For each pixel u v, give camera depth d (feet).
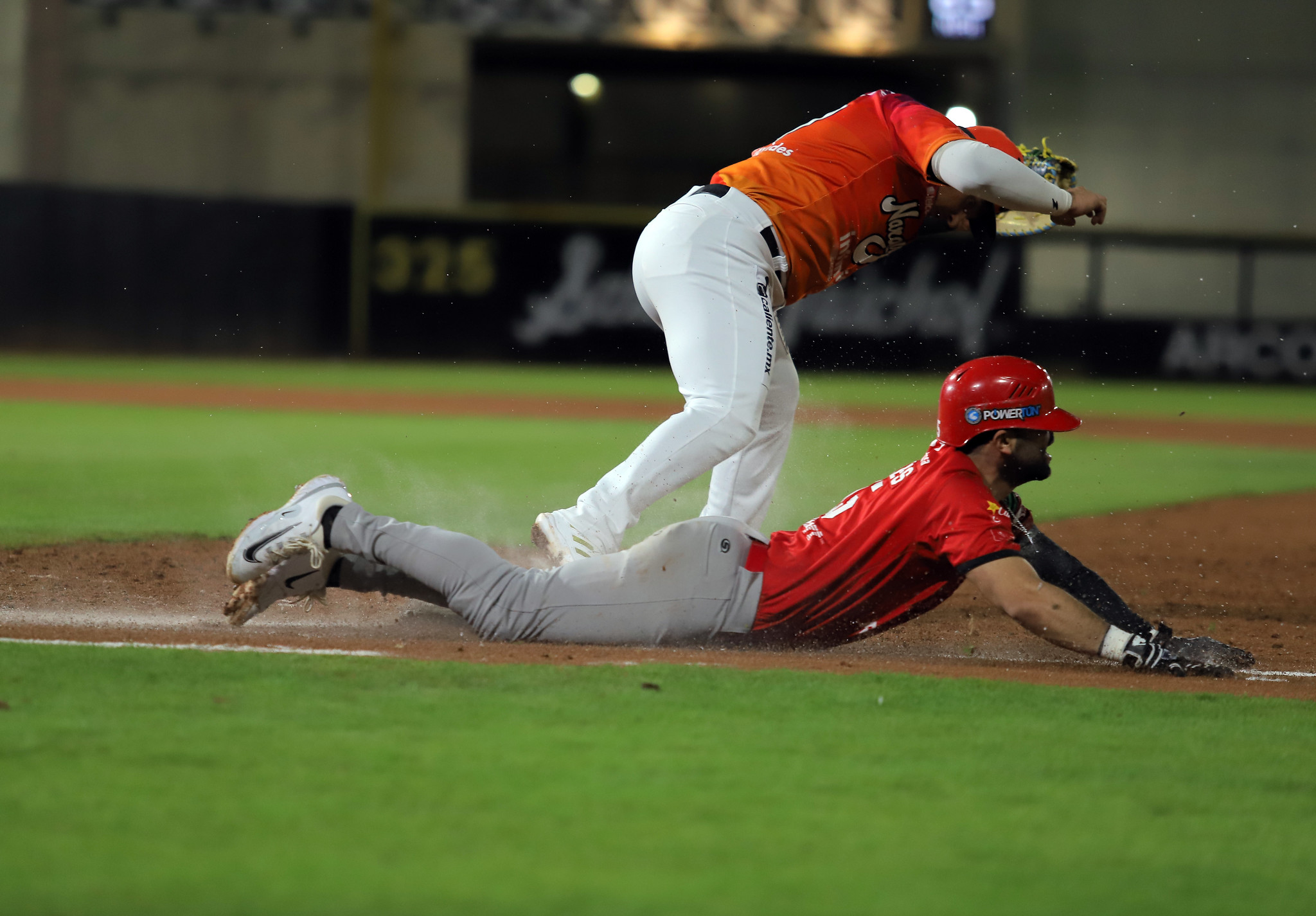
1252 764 32.94
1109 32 307.78
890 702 37.91
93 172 297.33
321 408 179.93
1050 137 309.83
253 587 44.06
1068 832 27.68
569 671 39.96
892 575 44.45
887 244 51.42
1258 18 306.55
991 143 50.24
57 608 51.83
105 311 259.39
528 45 312.29
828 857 25.90
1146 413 209.46
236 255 263.08
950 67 315.99
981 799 29.63
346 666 39.81
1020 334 265.95
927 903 23.89
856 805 28.94
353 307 268.41
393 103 305.53
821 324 262.26
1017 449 44.45
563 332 271.69
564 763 31.07
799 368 263.08
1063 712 37.60
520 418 171.94
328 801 28.02
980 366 44.57
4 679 36.81
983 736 34.65
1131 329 268.41
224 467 112.16
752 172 49.47
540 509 91.76
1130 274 290.15
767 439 52.80
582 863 25.20
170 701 35.12
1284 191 311.27
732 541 44.80
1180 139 310.24
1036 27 307.58
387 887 23.82
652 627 44.37
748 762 31.65
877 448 144.56
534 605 43.86
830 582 44.42
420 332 270.05
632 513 47.19
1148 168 310.86
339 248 266.98
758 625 44.73
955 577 44.91
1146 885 25.04
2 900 22.91
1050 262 282.77
